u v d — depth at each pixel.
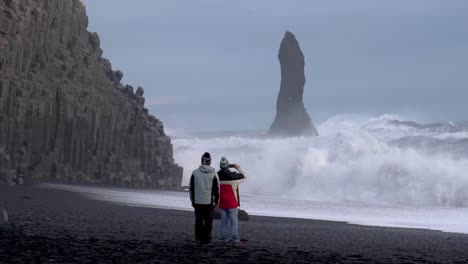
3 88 45.09
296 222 30.62
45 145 51.97
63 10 58.91
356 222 34.00
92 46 68.88
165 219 26.16
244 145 88.44
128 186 61.19
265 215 36.25
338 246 18.70
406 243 21.09
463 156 64.62
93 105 59.41
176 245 15.88
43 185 44.81
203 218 16.92
